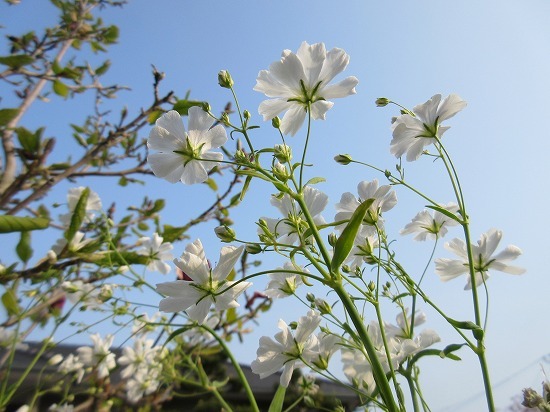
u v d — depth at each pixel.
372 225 0.08
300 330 0.08
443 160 0.08
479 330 0.06
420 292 0.07
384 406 0.06
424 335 0.08
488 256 0.08
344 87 0.07
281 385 0.07
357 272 0.08
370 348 0.05
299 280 0.08
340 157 0.08
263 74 0.07
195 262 0.07
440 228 0.09
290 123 0.07
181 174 0.07
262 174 0.06
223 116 0.07
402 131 0.08
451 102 0.08
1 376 0.11
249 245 0.06
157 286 0.07
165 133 0.07
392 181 0.08
